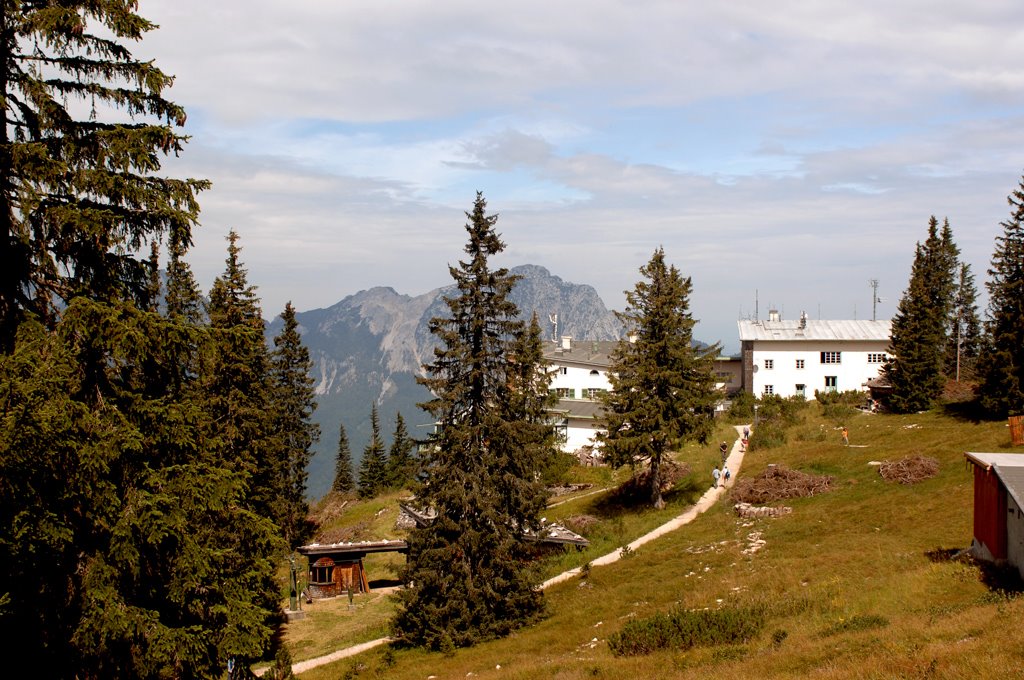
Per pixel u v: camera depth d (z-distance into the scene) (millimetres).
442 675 27391
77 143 13461
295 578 43219
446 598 32531
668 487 54656
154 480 13062
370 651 33906
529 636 30672
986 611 20125
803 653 18938
